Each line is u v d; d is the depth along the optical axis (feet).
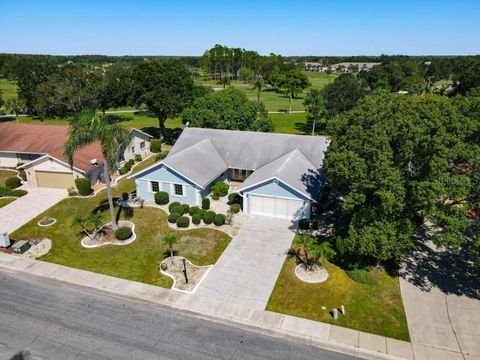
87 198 123.75
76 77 232.73
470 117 79.51
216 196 120.37
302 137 134.72
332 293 75.97
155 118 276.21
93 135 90.38
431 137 70.74
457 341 63.57
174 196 117.91
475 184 70.95
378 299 74.18
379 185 73.05
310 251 83.66
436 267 85.05
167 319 69.31
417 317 69.31
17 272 84.23
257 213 109.81
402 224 75.92
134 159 164.04
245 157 132.46
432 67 478.59
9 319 69.36
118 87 220.84
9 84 506.48
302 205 103.40
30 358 60.49
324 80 626.64
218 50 650.84
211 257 88.84
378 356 60.75
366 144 74.33
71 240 97.50
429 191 67.21
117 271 83.97
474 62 270.46
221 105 170.40
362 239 74.95
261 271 83.20
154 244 94.84
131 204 118.52
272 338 64.64
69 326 67.62
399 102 80.23
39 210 115.14
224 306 72.49
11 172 150.71
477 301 73.77
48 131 155.43
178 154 123.44
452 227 69.00
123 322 68.59
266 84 536.01
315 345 63.16
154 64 184.44
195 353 61.26
